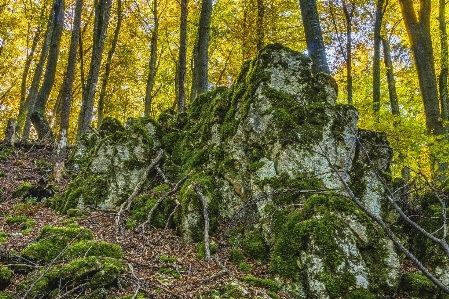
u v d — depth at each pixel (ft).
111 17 74.08
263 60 30.73
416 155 34.32
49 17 64.44
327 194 22.30
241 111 29.73
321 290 18.79
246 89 30.89
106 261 17.66
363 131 29.22
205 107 36.78
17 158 44.86
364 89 63.77
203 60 51.39
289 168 26.03
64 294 15.42
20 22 72.74
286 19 63.26
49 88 61.98
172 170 33.22
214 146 31.07
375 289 18.97
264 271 21.63
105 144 32.53
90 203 29.43
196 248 23.70
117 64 75.05
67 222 26.02
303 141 26.76
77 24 37.91
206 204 25.35
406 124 38.09
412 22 47.06
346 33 56.90
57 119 87.15
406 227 26.08
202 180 27.89
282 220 23.34
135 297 15.96
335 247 19.72
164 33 82.53
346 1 55.77
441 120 41.55
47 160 46.80
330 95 30.48
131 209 28.86
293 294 19.54
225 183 27.91
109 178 30.94
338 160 26.81
